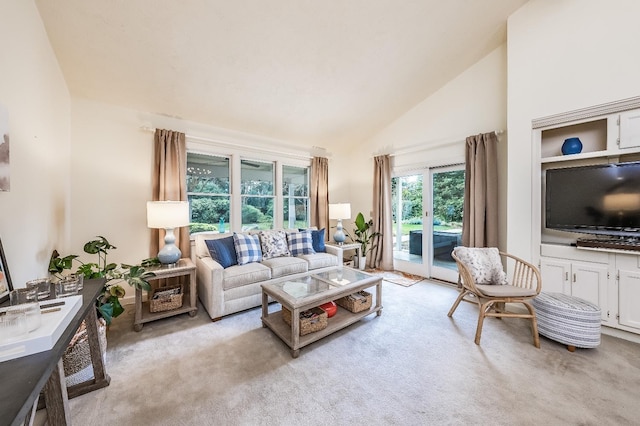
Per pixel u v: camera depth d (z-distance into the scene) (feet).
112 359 6.05
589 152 7.89
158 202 8.17
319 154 15.47
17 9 5.06
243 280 8.59
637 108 6.81
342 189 16.62
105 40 7.04
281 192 13.84
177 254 8.46
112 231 9.19
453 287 11.44
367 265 15.25
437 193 12.64
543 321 6.83
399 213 14.37
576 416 4.40
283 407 4.64
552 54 7.88
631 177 6.96
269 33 7.72
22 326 2.85
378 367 5.80
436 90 12.21
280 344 6.75
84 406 4.62
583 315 6.22
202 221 11.38
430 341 6.91
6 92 4.61
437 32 8.91
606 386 5.11
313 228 13.97
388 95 11.96
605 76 7.04
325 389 5.10
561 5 7.70
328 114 12.52
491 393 4.96
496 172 10.15
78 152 8.56
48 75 6.63
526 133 8.40
